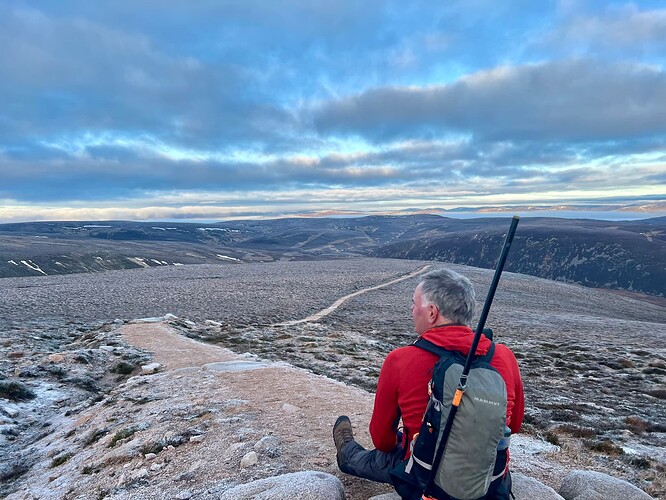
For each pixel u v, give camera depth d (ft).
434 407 10.48
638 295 635.66
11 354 60.13
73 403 43.39
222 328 108.27
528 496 14.87
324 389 32.60
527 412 41.27
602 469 24.30
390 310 206.49
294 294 264.72
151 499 18.34
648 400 54.03
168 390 36.52
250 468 19.24
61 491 22.50
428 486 10.44
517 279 447.42
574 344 121.08
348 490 16.55
